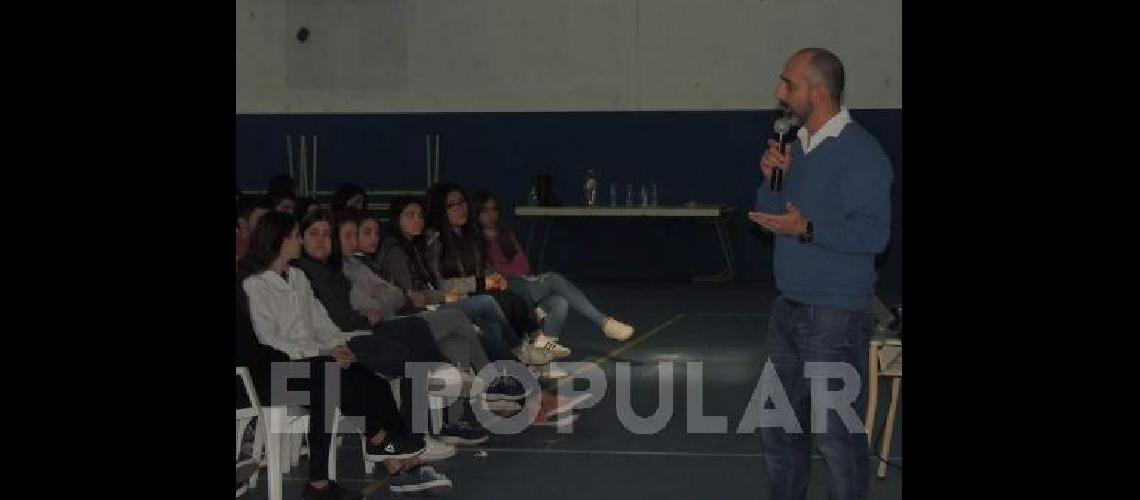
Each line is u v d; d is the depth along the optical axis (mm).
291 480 7809
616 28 21672
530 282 11523
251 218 8922
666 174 21672
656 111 21625
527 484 7859
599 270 21969
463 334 8695
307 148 22359
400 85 22188
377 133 22234
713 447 8836
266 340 6930
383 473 8102
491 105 22016
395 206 9789
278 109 22391
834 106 5738
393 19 22109
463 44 22016
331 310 8086
